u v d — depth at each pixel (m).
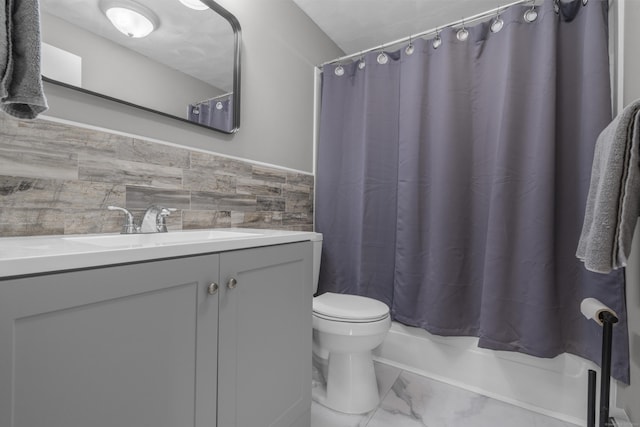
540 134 1.37
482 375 1.56
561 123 1.41
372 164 1.86
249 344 0.92
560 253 1.40
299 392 1.13
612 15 1.37
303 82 2.01
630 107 0.75
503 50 1.52
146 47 1.20
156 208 1.13
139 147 1.17
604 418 1.01
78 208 1.00
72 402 0.56
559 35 1.42
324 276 2.03
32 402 0.52
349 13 1.99
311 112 2.09
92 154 1.04
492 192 1.47
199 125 1.37
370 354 1.46
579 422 1.34
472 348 1.60
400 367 1.79
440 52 1.66
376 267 1.86
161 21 1.25
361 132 1.96
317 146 2.14
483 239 1.58
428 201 1.71
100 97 1.07
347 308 1.42
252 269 0.93
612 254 0.77
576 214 1.38
